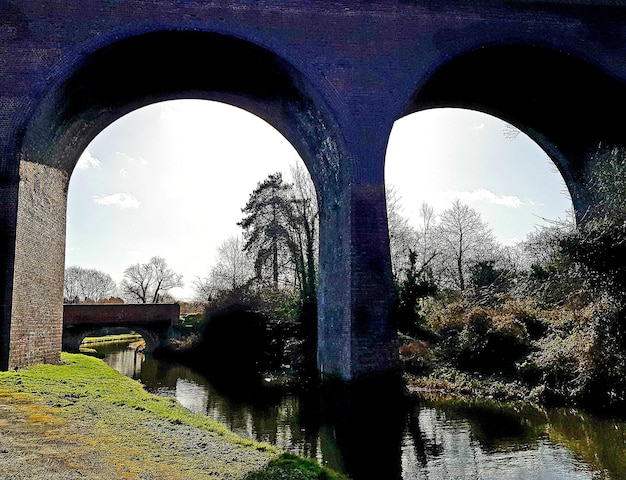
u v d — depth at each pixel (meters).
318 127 14.38
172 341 29.83
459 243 42.75
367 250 12.66
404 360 17.72
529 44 13.71
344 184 13.44
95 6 12.74
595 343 12.49
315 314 21.22
